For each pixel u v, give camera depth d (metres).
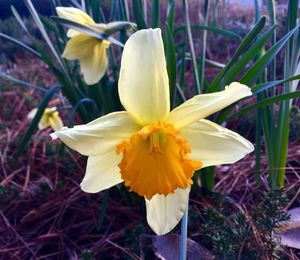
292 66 0.17
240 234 0.15
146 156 0.12
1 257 0.18
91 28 0.17
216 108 0.11
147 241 0.16
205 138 0.12
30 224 0.20
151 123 0.12
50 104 0.32
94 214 0.20
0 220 0.20
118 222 0.19
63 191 0.22
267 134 0.18
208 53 0.35
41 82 0.36
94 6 0.20
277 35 0.32
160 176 0.12
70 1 0.22
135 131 0.12
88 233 0.19
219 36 0.37
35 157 0.25
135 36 0.11
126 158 0.11
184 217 0.13
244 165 0.22
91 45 0.19
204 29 0.20
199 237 0.17
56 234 0.19
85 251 0.15
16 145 0.26
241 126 0.25
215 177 0.21
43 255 0.18
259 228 0.15
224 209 0.18
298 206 0.18
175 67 0.16
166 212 0.13
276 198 0.15
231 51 0.36
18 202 0.21
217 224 0.15
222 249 0.14
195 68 0.17
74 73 0.22
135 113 0.11
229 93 0.11
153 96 0.11
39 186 0.22
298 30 0.16
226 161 0.12
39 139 0.26
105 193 0.18
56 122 0.26
